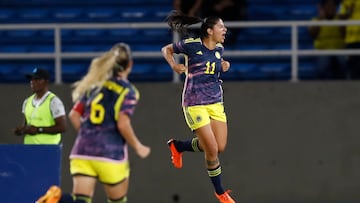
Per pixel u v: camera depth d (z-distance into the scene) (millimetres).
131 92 30234
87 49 52000
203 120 34656
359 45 47219
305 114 45094
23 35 53219
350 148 45062
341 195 45000
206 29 34594
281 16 53312
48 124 38000
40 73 37906
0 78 50469
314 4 54219
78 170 30344
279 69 49594
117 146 30359
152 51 51406
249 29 51688
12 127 45312
